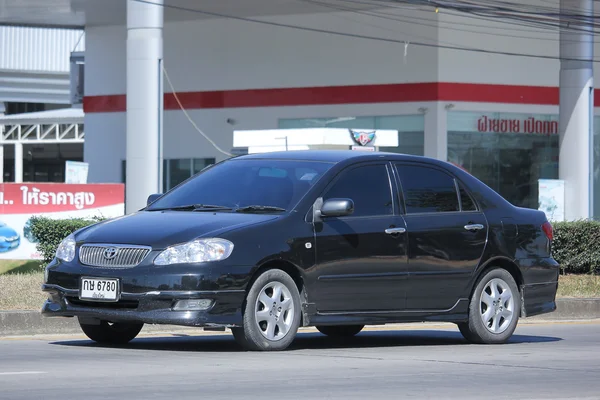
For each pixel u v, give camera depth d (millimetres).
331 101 106938
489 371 25344
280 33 109562
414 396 20906
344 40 106125
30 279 47219
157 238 27484
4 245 59156
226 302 27328
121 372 23781
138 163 73312
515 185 104938
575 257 60438
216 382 22344
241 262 27516
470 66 102625
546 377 24422
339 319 29500
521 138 105125
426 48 101812
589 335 36969
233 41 112312
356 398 20469
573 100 96312
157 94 73438
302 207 29156
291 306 28547
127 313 27172
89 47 122188
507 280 33000
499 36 103438
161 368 24578
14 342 31578
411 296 30828
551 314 46094
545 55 105688
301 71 108562
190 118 114812
